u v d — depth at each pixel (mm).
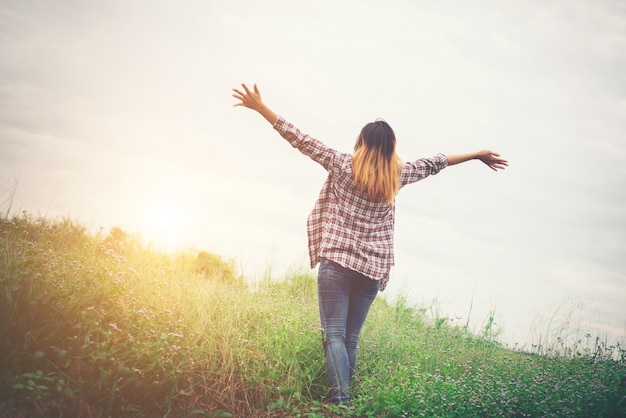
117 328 3908
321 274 4414
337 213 4434
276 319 5445
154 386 3832
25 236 6168
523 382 4965
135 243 7430
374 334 6059
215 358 4359
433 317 8234
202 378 4109
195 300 5359
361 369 5113
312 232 4547
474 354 6566
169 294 5266
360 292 4523
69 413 3375
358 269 4363
